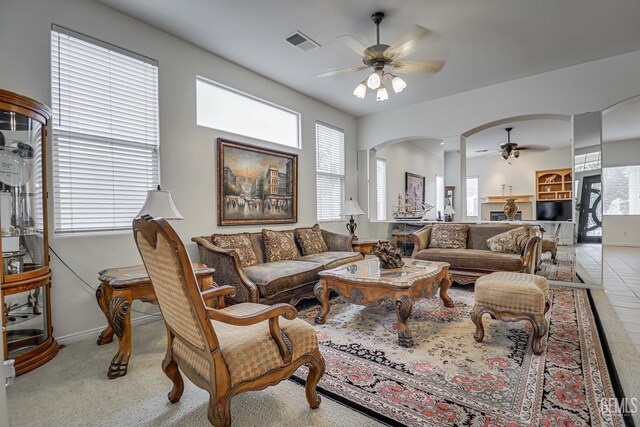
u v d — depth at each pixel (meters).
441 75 4.44
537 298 2.35
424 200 8.87
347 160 6.10
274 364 1.57
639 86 3.83
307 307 3.60
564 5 2.97
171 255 1.36
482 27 3.30
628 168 8.42
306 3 2.91
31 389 1.97
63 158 2.73
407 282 2.62
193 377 1.56
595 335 2.63
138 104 3.19
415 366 2.18
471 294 4.02
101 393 1.92
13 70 2.46
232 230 4.06
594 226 4.16
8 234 2.28
